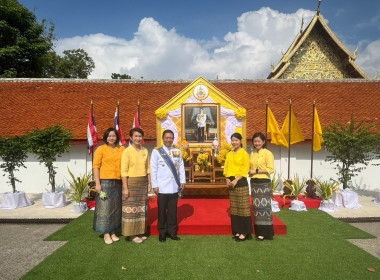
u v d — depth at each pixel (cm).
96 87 1235
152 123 1030
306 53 1686
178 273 367
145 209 480
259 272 369
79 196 723
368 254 431
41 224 625
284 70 1656
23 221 629
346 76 1681
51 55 2681
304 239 497
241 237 481
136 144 469
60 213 715
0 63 1766
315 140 825
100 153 462
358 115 1055
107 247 458
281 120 1036
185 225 516
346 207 764
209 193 729
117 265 391
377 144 814
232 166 476
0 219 633
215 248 450
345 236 520
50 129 766
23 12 1789
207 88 766
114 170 464
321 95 1177
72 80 1276
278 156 994
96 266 389
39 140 755
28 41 1838
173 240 486
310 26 1611
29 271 378
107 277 358
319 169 992
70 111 1075
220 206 643
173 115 766
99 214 461
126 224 461
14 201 767
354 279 352
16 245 492
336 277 356
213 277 356
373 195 920
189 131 766
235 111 759
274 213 689
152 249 447
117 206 473
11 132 966
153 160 477
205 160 723
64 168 981
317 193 852
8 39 1769
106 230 460
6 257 439
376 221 636
